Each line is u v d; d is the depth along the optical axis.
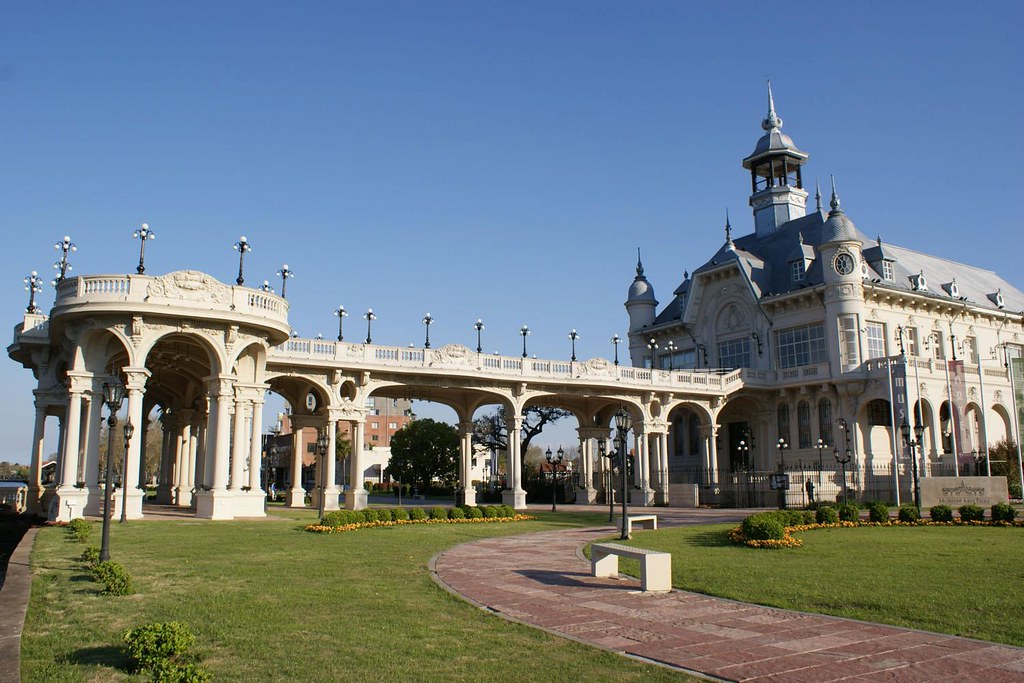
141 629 10.38
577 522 38.75
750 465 68.62
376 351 51.94
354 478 50.84
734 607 14.82
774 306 67.00
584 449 70.56
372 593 16.03
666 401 63.47
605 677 10.01
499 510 40.06
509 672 10.20
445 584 17.50
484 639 12.00
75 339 37.69
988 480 41.66
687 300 74.94
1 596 15.28
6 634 11.80
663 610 14.52
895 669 10.44
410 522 36.41
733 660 10.89
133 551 23.23
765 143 78.12
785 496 53.94
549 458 62.22
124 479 31.84
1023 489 52.34
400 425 148.88
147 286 36.91
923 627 12.93
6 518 41.06
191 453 54.62
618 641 12.05
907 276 68.31
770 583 17.42
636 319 81.38
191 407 53.88
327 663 10.62
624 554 17.70
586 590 16.81
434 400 61.00
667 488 63.03
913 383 57.75
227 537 27.78
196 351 44.03
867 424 61.47
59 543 25.19
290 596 15.59
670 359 75.38
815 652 11.34
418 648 11.42
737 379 65.25
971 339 70.19
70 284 37.16
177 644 10.16
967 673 10.23
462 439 61.44
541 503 71.50
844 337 61.22
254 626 12.82
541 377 57.75
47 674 10.00
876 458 61.03
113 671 10.17
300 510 48.09
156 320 37.47
